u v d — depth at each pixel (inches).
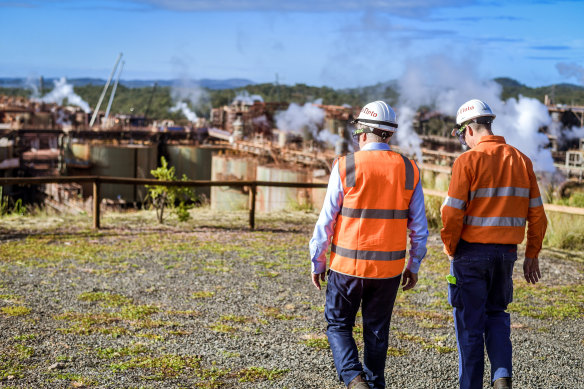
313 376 146.3
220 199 1051.3
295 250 321.1
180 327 181.9
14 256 278.5
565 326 201.3
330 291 119.4
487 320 126.7
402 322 198.7
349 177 114.9
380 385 120.2
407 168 116.9
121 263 272.8
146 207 505.7
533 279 131.6
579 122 2027.6
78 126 3307.1
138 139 3366.1
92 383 134.3
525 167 124.3
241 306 210.4
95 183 368.8
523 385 147.0
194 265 274.7
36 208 458.6
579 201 432.1
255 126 3831.2
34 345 158.1
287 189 1001.5
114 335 170.2
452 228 121.5
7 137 3341.5
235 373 145.6
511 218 122.8
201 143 3545.8
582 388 146.3
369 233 114.4
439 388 143.4
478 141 128.3
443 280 261.0
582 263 303.4
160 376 140.8
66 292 217.9
